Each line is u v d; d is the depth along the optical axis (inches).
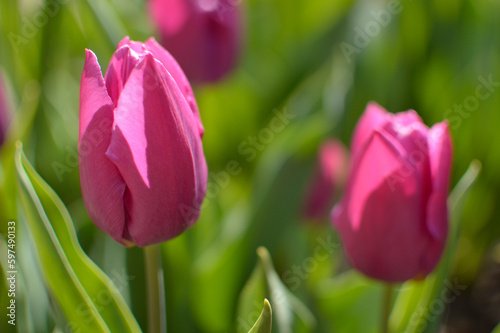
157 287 22.5
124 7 38.2
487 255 41.3
